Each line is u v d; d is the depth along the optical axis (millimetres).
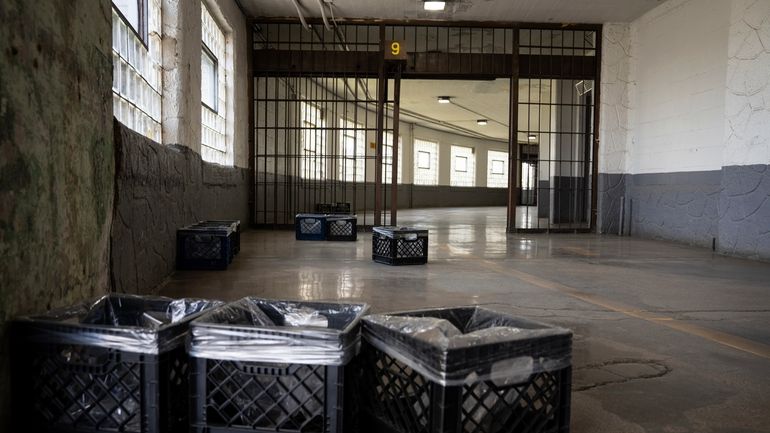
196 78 4926
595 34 8547
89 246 2018
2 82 1329
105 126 2207
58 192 1704
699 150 6828
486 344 1221
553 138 10336
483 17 8180
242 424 1352
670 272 4621
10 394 1383
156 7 4184
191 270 4301
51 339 1364
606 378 2016
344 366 1311
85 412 1366
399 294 3480
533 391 1479
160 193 3623
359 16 8148
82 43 1915
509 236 8055
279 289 3568
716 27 6527
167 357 1373
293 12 7973
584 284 3986
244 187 8094
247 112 8242
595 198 8641
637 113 8297
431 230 9078
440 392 1173
